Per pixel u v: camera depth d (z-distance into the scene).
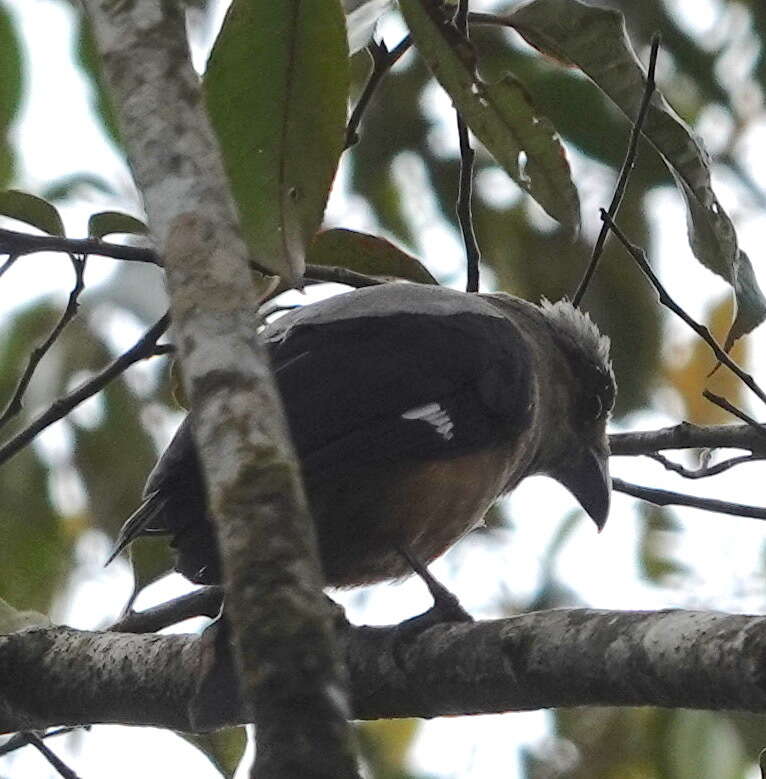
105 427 13.45
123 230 9.98
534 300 14.43
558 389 12.75
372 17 9.85
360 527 10.42
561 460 13.03
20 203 9.98
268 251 9.47
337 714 5.26
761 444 11.17
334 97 9.30
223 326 6.38
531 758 13.55
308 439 10.16
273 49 9.17
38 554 13.51
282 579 5.56
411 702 8.67
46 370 13.34
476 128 10.40
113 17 7.14
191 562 9.73
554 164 10.52
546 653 7.85
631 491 11.18
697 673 7.06
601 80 10.24
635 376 14.09
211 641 8.84
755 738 12.11
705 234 10.02
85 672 9.42
